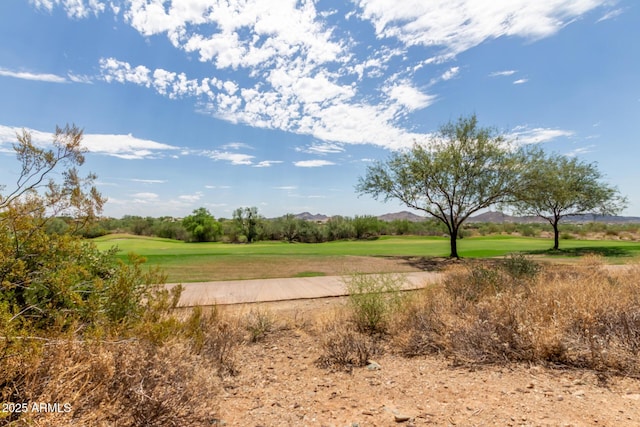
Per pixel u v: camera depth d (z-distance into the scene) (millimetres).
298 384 4031
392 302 6930
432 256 23250
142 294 5113
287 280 13125
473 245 36219
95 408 2473
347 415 3135
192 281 12930
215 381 3703
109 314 4211
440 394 3572
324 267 17203
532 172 20031
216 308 6496
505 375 4031
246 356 5172
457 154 20844
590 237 54531
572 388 3568
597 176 27750
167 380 2928
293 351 5469
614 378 3762
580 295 5324
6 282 3289
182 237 69125
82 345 2990
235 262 19281
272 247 38844
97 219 4340
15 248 3596
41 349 2605
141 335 3562
